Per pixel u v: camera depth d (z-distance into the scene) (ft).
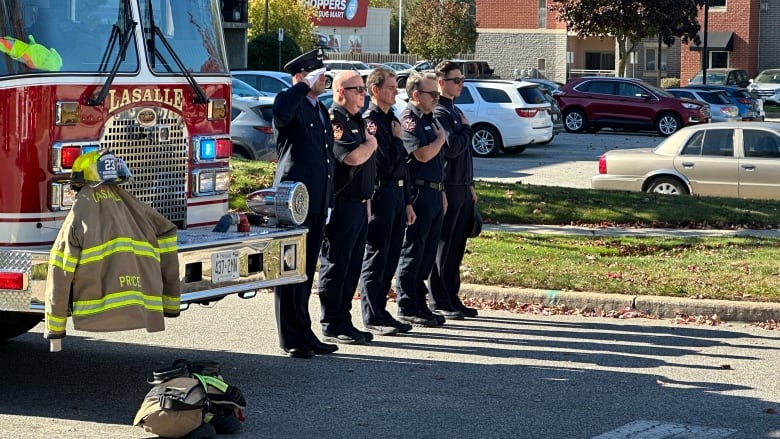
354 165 28.68
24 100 22.31
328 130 28.12
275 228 26.13
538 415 23.61
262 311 34.76
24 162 22.39
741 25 188.96
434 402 24.56
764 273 38.22
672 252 43.34
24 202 22.47
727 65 191.11
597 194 55.72
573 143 104.47
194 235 24.49
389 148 30.37
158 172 25.00
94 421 22.77
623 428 22.66
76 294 21.25
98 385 25.88
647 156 60.85
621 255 42.45
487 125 89.25
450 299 34.40
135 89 24.20
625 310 35.19
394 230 31.32
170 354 29.12
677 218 52.16
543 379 26.84
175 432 21.11
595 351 30.01
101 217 21.34
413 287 32.68
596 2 153.17
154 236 22.03
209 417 21.72
